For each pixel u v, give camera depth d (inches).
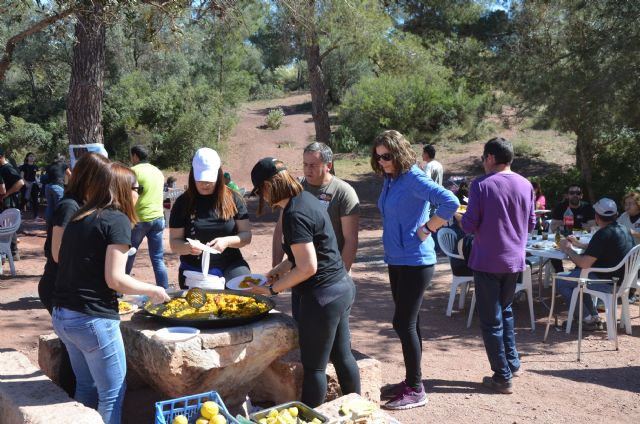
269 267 406.0
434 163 372.5
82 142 378.3
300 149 1305.4
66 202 139.2
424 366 203.2
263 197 132.2
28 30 366.3
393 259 158.6
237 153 1278.3
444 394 177.6
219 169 180.2
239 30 533.0
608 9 553.0
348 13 614.2
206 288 163.3
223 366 136.1
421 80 1208.2
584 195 724.7
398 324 163.0
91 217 121.3
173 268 391.5
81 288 120.9
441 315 270.8
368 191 971.9
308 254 128.1
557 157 1067.9
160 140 1224.8
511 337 188.9
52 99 1327.5
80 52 375.9
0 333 236.7
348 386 145.1
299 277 129.3
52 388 138.6
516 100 784.3
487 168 179.6
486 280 175.8
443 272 358.0
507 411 165.8
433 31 1117.1
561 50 637.9
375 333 243.8
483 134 1220.5
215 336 135.0
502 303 182.7
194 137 1233.4
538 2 648.4
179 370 131.1
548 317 255.8
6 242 357.7
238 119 1401.3
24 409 127.3
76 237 121.3
